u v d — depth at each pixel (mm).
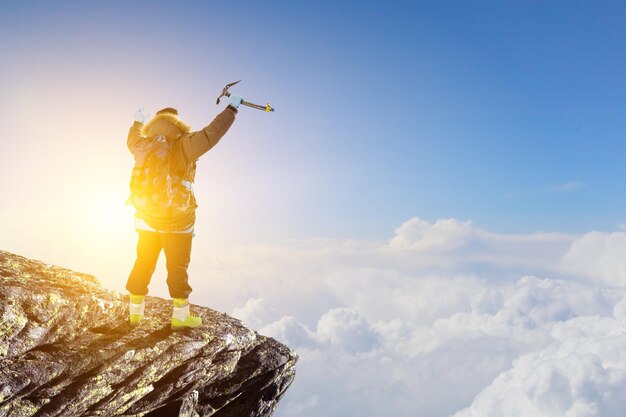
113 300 5195
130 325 5215
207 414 5848
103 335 4820
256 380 6219
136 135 4816
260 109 4922
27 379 3850
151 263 5191
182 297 5273
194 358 5176
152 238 5121
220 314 6551
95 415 4414
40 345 4273
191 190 4875
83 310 4676
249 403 6289
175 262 5137
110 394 4461
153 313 5805
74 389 4152
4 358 3930
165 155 4680
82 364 4246
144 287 5176
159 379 4996
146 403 4957
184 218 4957
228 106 4820
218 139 4746
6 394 3691
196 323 5516
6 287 4180
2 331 3973
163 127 4844
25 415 3850
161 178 4660
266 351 6258
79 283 5391
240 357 6039
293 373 6789
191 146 4699
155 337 5000
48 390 3996
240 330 5945
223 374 5699
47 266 5695
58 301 4422
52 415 3998
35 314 4234
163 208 4719
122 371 4500
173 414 5227
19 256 5820
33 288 4352
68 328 4520
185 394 5355
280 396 6824
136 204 4797
